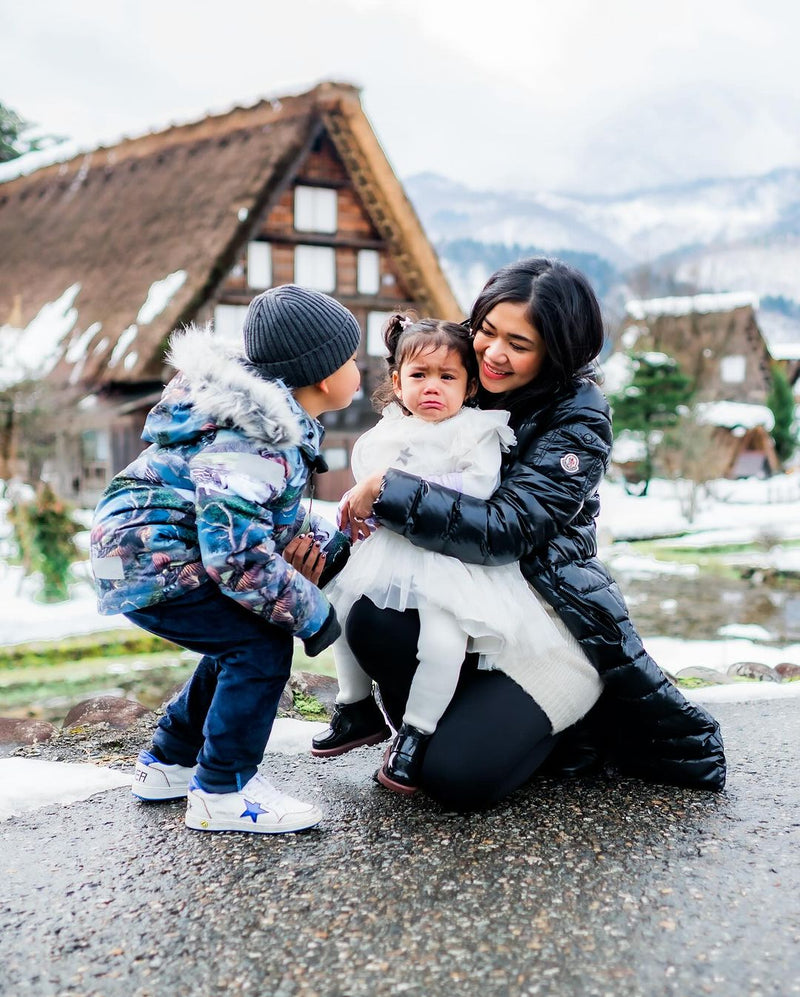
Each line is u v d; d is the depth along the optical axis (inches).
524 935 58.8
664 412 771.4
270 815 73.3
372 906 62.3
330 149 601.6
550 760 88.1
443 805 78.6
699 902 63.1
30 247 663.1
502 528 73.9
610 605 78.0
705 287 1446.9
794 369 1341.0
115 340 519.2
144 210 597.6
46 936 59.2
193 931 59.6
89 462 577.6
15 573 331.9
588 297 77.9
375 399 89.5
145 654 243.9
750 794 83.2
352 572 77.6
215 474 66.9
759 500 847.7
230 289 574.9
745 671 150.8
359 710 84.7
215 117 602.9
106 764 95.0
